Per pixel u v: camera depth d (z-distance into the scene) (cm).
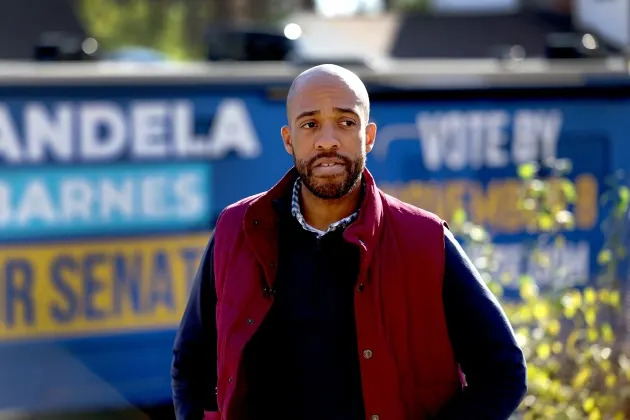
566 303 434
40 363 587
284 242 263
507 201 663
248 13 2662
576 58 848
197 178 612
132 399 602
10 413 581
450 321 262
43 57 757
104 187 595
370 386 252
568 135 676
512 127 666
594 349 431
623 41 1287
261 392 263
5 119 575
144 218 604
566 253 664
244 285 261
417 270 256
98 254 596
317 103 253
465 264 261
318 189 255
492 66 716
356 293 252
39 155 582
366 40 1619
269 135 623
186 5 2509
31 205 583
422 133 650
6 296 580
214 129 614
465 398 260
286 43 828
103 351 599
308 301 257
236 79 615
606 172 680
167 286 609
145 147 602
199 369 291
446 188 655
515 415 415
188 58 2394
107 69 606
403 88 646
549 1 1669
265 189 624
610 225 516
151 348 607
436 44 1571
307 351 257
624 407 436
